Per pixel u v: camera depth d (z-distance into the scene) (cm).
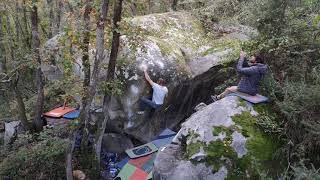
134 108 830
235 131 587
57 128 851
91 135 823
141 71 829
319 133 547
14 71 904
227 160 559
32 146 813
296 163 559
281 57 738
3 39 1241
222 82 946
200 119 628
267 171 548
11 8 1214
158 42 909
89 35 702
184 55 961
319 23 721
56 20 1269
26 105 1068
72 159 776
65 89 827
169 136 852
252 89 669
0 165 777
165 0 1447
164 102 864
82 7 650
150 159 774
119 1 648
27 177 749
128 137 865
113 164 792
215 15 1141
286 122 612
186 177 554
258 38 779
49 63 897
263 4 764
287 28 733
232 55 890
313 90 586
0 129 1034
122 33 664
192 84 905
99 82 720
